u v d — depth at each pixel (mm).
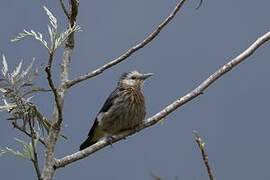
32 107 9883
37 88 9984
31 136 9625
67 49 10703
